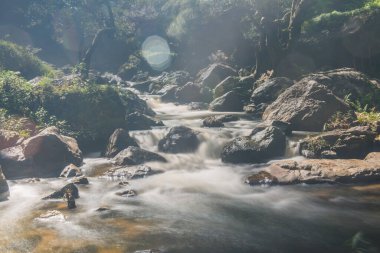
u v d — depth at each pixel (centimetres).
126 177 1346
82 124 1841
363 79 2305
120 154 1553
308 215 996
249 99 2775
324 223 941
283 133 1611
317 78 2306
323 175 1255
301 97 1981
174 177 1376
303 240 845
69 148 1525
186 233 880
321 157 1467
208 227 920
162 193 1195
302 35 3020
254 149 1530
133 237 852
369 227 909
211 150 1708
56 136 1480
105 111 1909
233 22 4109
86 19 5591
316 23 3006
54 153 1455
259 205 1080
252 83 2997
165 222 948
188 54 5038
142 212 1019
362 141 1465
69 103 1862
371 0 3177
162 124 2191
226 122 2227
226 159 1566
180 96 3241
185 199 1138
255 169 1439
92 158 1642
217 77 3519
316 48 2939
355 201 1088
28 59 3362
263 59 3128
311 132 1828
